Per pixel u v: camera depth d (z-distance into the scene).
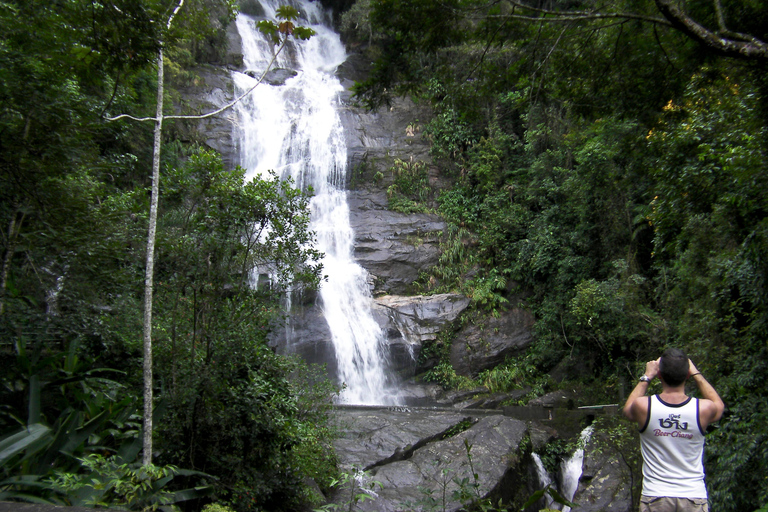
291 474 7.01
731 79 6.33
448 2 5.30
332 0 34.50
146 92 15.36
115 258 6.62
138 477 4.48
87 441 5.43
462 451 11.02
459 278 21.23
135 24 5.13
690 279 9.55
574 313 15.55
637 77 5.93
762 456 6.33
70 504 4.17
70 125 5.71
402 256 21.25
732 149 6.79
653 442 3.03
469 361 19.06
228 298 6.70
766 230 7.09
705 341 8.75
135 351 7.17
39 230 6.16
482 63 6.09
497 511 4.04
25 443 4.34
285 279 7.15
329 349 17.73
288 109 25.22
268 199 6.66
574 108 6.43
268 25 5.95
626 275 14.81
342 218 22.45
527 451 11.94
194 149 21.23
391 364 18.56
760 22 5.11
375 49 29.69
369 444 11.45
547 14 5.33
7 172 5.54
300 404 8.06
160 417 5.70
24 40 5.32
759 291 7.41
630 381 15.30
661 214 9.44
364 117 25.88
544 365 18.88
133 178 15.02
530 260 20.14
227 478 6.14
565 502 3.30
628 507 8.98
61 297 6.73
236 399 6.31
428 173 24.31
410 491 9.18
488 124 24.11
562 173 20.05
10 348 6.07
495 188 23.34
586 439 11.56
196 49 25.14
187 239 6.33
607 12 5.10
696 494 2.87
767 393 7.04
